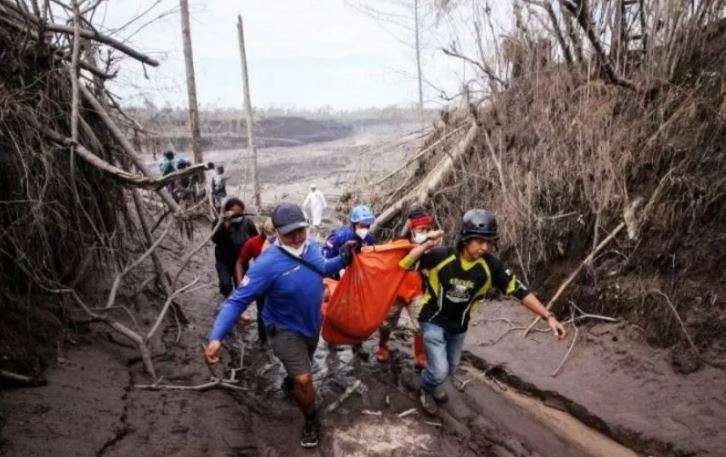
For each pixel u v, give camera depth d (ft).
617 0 18.63
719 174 15.89
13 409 10.35
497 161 22.11
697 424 12.37
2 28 14.35
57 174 14.01
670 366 14.30
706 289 14.78
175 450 10.75
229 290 19.06
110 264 17.93
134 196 17.93
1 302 12.46
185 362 15.21
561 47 19.54
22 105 13.37
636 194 17.74
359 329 14.73
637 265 16.57
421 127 33.63
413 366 16.81
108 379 12.67
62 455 9.52
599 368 15.23
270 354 17.46
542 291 19.34
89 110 16.44
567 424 13.76
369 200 34.24
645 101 19.19
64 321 14.05
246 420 13.00
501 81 23.44
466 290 12.32
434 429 13.34
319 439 12.57
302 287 11.49
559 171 20.18
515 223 20.63
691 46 19.01
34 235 13.34
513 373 15.83
